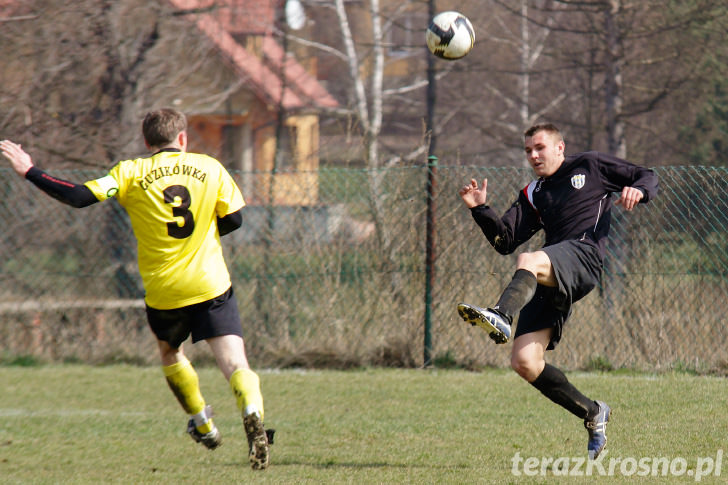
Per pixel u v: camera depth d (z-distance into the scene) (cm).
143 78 4897
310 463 1975
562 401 1856
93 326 3681
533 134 1861
